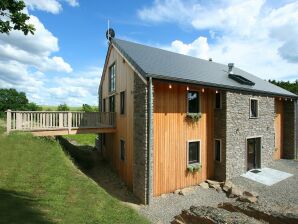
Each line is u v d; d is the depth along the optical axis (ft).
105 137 62.28
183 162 42.57
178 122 41.93
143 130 37.55
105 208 25.75
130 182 43.06
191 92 44.55
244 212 24.67
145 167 36.76
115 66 53.83
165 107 40.16
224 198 38.63
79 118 46.78
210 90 46.96
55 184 27.99
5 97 84.38
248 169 51.96
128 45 52.37
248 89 48.85
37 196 23.80
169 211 34.06
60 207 22.48
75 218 21.12
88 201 26.11
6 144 35.76
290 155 64.80
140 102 38.70
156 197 38.65
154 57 48.57
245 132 49.60
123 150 47.91
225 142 45.42
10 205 20.44
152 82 36.94
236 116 47.52
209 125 46.83
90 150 72.23
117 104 51.42
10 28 17.97
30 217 18.97
